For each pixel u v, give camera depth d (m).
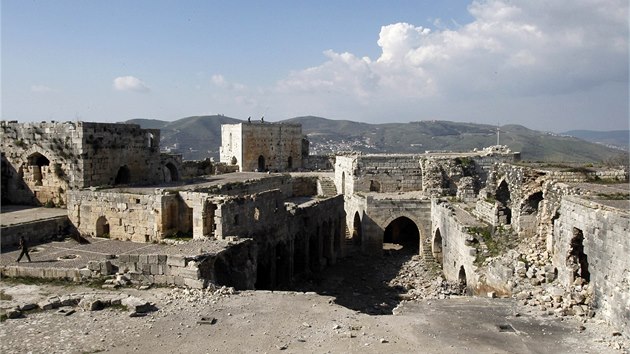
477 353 24.42
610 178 40.38
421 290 48.38
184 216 41.47
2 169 48.84
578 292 30.92
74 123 45.69
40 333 24.94
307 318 27.52
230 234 39.94
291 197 67.38
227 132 96.31
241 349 23.55
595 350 25.00
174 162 59.91
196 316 27.25
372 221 63.31
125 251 37.16
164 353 23.05
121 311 27.84
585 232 30.62
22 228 39.75
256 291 31.73
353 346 24.36
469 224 46.62
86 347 23.55
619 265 27.16
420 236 62.53
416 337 26.23
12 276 32.88
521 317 29.80
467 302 32.97
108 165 48.28
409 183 70.19
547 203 38.62
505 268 37.00
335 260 61.25
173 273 31.56
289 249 50.00
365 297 46.59
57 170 46.69
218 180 54.44
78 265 33.53
